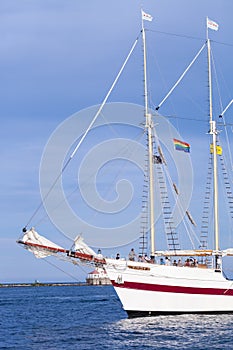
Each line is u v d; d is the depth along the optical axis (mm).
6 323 78250
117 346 50906
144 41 71938
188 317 66750
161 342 52500
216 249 73250
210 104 76938
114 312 93562
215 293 68438
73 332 61844
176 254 71688
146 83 71688
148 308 65500
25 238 61438
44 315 91250
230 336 55094
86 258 62969
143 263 65500
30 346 52500
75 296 171500
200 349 49250
